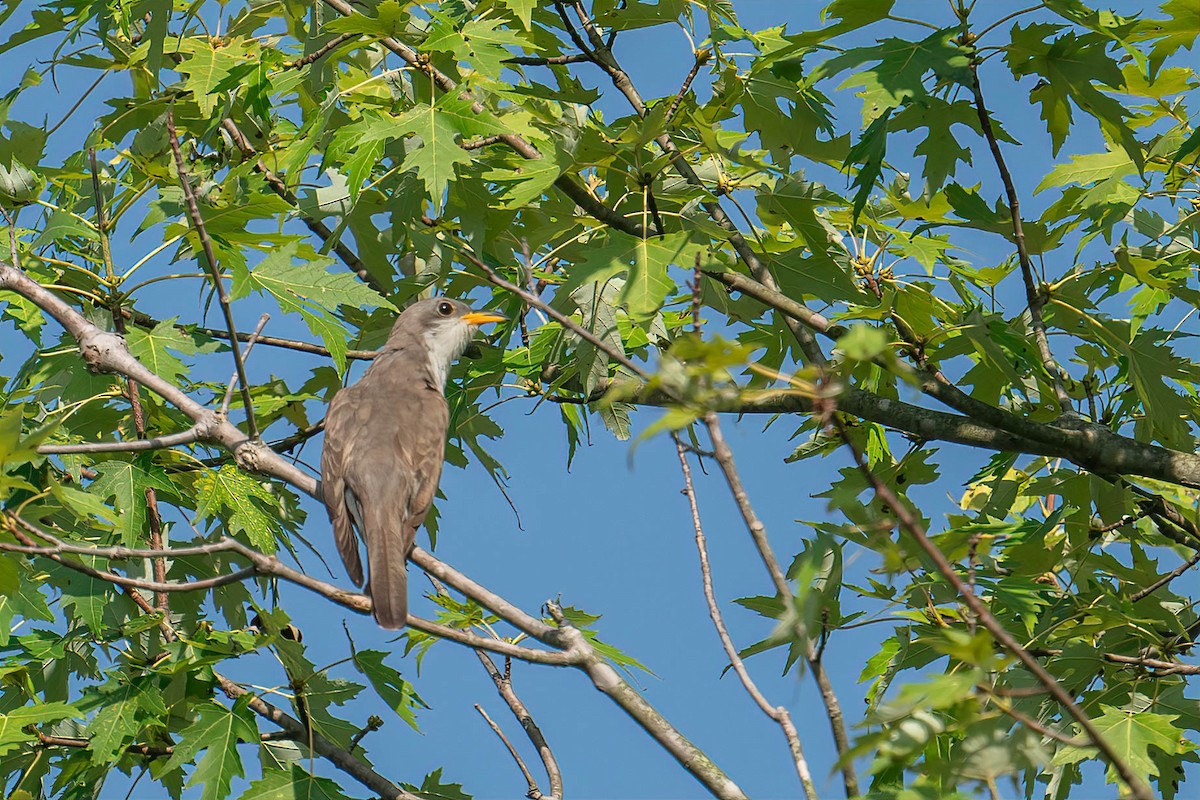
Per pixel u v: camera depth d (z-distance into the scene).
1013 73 11.28
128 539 10.81
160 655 11.02
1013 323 12.90
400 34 11.87
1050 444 11.24
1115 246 13.29
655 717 8.52
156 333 11.71
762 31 13.61
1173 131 12.68
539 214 13.59
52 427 8.13
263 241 11.90
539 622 8.92
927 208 12.85
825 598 9.76
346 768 10.56
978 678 5.47
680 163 12.74
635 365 6.39
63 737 11.29
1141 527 13.66
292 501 12.96
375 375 11.56
